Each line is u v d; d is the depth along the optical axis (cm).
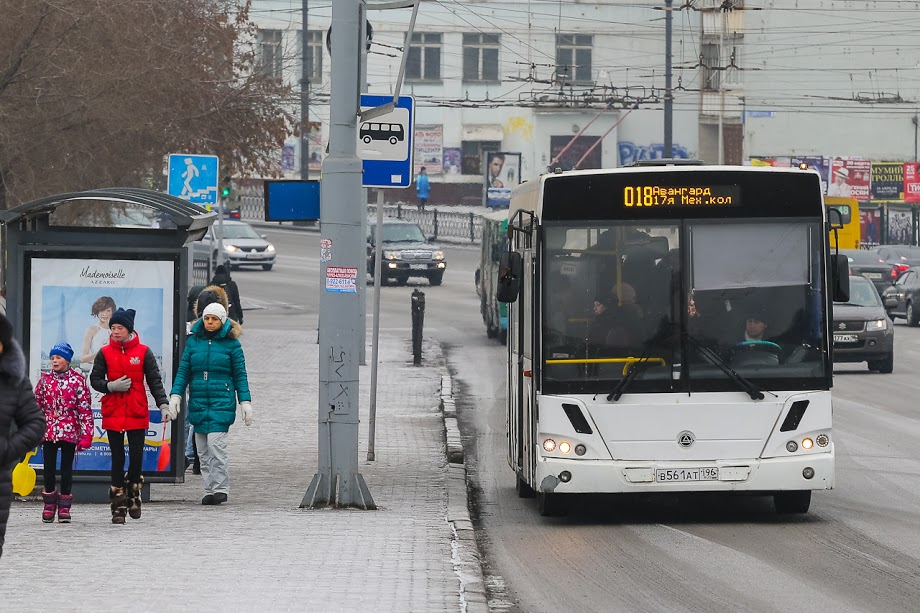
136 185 8044
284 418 5709
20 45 6562
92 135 7119
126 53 7031
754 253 3506
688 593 2645
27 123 6744
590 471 3447
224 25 8825
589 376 3469
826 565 2912
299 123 9588
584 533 3403
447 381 7181
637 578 2806
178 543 3023
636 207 3506
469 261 16975
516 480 4225
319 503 3662
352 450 3669
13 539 3091
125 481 3641
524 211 3741
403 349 9094
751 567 2905
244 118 8769
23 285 3797
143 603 2336
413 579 2597
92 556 2839
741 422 3453
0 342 1973
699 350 3469
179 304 3809
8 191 6825
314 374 7456
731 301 3488
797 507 3619
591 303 3491
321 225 3675
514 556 3086
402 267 13862
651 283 3491
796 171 3528
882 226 18538
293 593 2444
